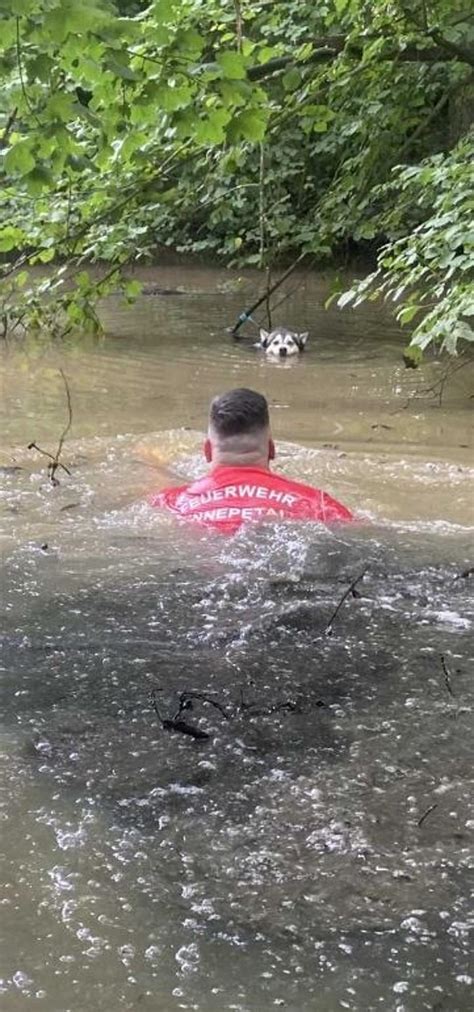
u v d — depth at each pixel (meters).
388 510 4.75
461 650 3.01
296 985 1.62
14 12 4.24
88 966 1.66
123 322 12.98
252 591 3.50
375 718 2.57
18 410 7.80
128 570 3.70
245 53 7.86
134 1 8.25
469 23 9.48
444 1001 1.59
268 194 11.38
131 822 2.09
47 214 8.55
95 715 2.57
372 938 1.74
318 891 1.86
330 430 7.25
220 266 20.12
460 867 1.95
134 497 4.84
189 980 1.63
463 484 5.33
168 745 2.42
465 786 2.25
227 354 10.70
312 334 12.13
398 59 9.77
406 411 7.98
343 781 2.26
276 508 4.34
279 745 2.42
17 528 4.25
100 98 5.82
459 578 3.67
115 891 1.86
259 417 4.59
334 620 3.22
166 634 3.10
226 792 2.21
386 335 12.09
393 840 2.04
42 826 2.06
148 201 9.06
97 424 7.27
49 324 9.89
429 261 7.82
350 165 10.83
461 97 13.50
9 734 2.45
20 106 5.09
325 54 9.34
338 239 13.88
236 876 1.91
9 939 1.72
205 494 4.42
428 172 8.05
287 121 9.62
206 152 8.99
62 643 3.03
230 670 2.85
